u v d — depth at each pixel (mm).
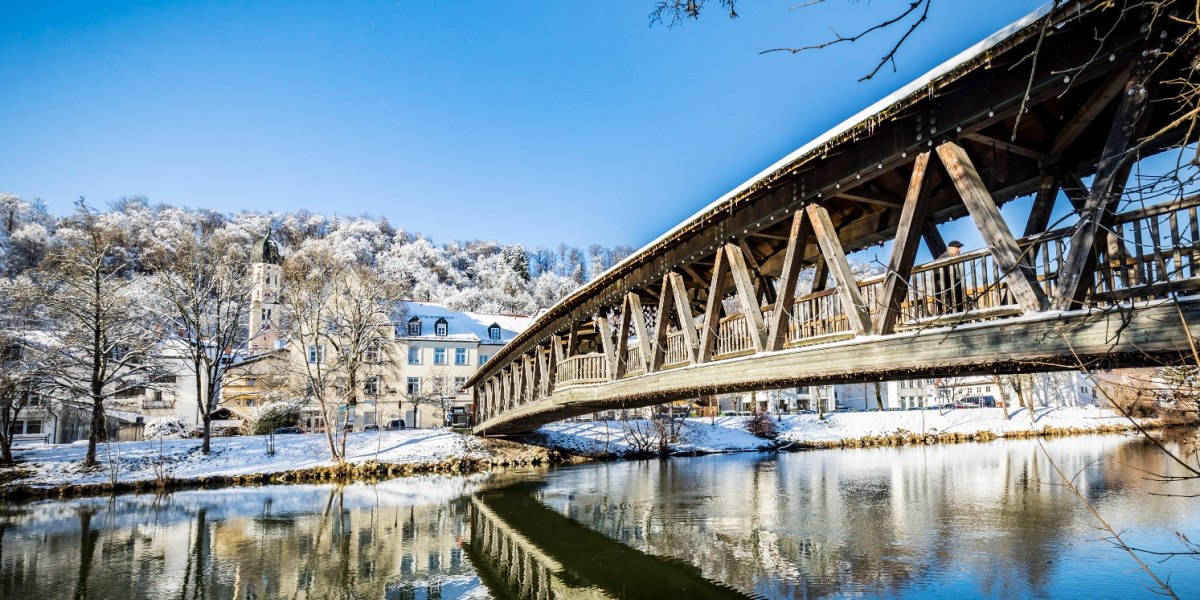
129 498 24688
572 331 17312
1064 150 6895
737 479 27344
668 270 11859
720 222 10133
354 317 37438
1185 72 5059
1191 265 4895
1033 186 7805
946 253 8109
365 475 30688
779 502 20938
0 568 14609
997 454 35281
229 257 34625
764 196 9078
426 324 55812
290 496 24781
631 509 20719
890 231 9516
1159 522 16188
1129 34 5008
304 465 30672
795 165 8031
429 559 15125
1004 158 7754
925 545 14461
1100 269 5328
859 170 7398
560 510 21062
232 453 32125
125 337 30594
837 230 10523
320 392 33562
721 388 10500
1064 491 21312
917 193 6637
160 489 26625
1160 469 25531
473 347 54906
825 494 22312
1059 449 36219
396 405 51594
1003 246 5738
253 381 49500
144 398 47000
